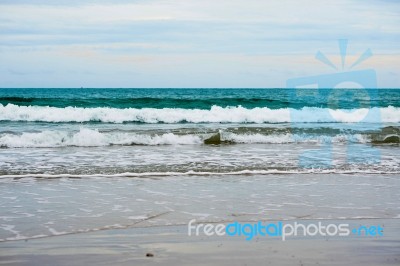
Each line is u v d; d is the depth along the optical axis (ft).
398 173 32.35
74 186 26.99
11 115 65.31
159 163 34.53
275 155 39.42
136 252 15.70
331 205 23.09
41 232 18.24
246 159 36.94
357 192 26.22
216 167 33.19
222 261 14.76
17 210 21.66
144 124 64.28
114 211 21.56
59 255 15.38
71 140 45.32
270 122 69.62
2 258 15.05
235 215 20.98
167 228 18.85
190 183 28.19
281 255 15.40
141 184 27.76
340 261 14.84
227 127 55.72
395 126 61.77
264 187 27.22
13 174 30.12
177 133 49.39
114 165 33.53
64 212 21.34
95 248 16.17
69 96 161.58
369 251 15.94
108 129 53.11
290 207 22.57
